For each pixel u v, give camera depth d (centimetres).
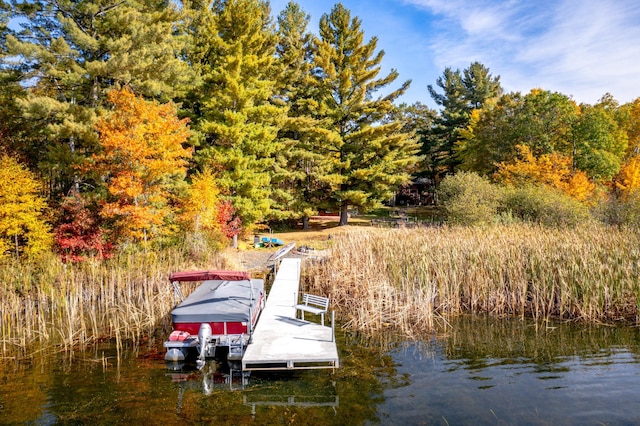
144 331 1180
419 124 5759
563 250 1359
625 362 893
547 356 942
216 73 2498
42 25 1886
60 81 1977
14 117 1922
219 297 1133
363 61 3425
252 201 2650
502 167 3375
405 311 1176
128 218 1708
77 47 1841
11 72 1795
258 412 725
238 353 959
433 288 1342
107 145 1622
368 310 1228
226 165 2531
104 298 1418
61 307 1339
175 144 1772
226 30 2770
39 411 728
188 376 884
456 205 2411
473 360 934
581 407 715
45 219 1708
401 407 731
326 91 3425
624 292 1194
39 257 1602
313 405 748
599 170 3291
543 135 3353
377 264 1550
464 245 1532
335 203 3456
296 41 3797
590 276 1211
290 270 1869
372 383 832
